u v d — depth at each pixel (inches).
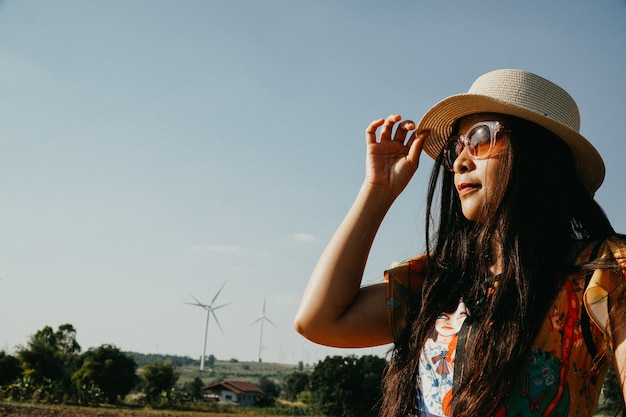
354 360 3523.6
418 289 85.9
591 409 68.6
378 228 89.0
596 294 64.4
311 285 88.3
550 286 68.8
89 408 3221.0
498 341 67.9
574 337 67.1
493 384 65.8
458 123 87.0
